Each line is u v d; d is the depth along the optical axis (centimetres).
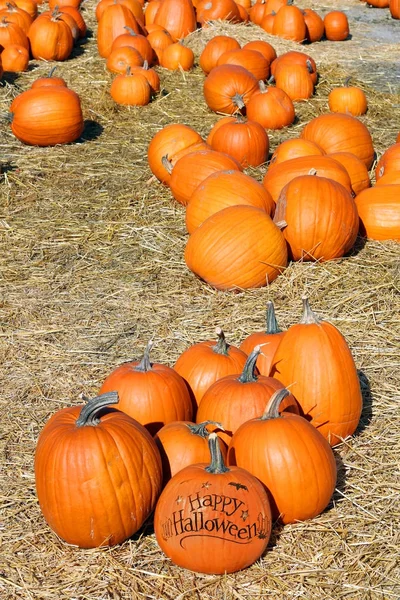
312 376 352
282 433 327
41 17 822
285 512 329
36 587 317
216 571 316
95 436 320
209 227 450
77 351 415
